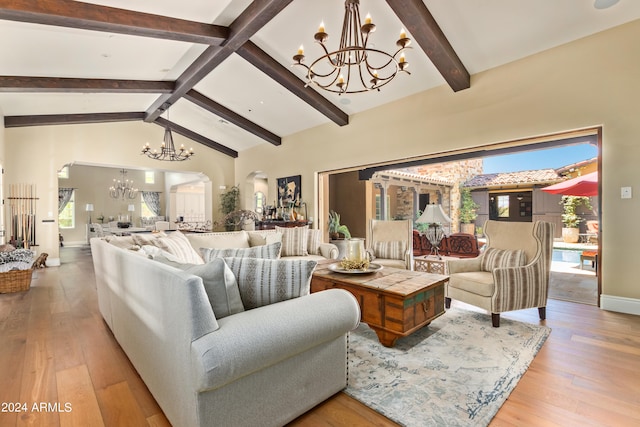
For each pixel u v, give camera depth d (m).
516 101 3.84
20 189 6.21
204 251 2.21
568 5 3.04
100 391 1.88
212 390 1.29
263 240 4.57
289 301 1.65
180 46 4.32
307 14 3.53
